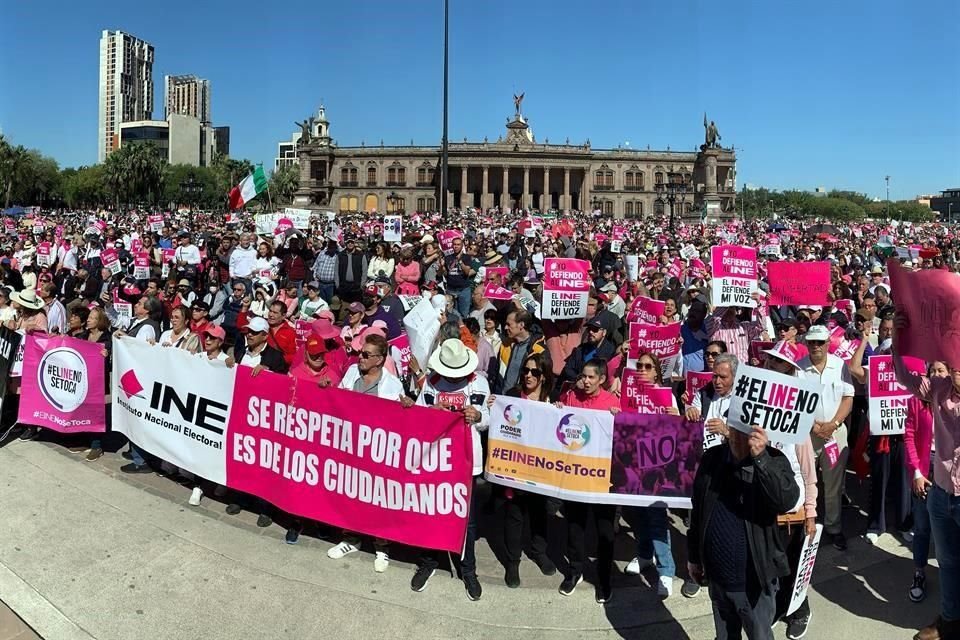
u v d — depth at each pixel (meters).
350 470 6.39
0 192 109.00
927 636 5.18
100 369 8.48
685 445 5.77
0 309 10.31
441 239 27.55
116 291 14.70
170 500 7.52
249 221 37.81
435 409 5.99
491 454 6.15
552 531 7.29
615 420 5.80
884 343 8.14
